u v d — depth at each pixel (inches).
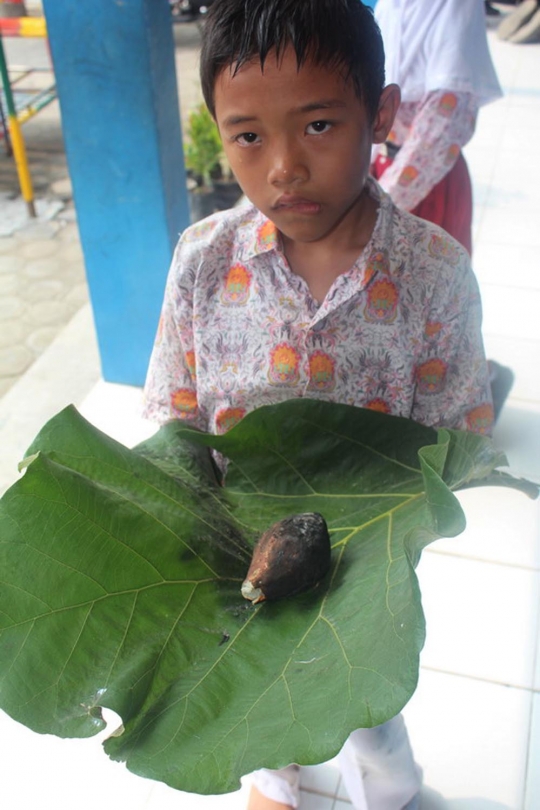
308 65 23.0
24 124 148.8
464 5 51.6
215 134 106.0
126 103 62.9
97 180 67.3
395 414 31.9
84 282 102.6
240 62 23.3
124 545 22.0
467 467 23.6
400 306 30.0
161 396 35.1
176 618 21.9
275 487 27.7
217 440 27.3
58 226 115.0
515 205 115.3
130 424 74.9
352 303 29.7
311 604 22.8
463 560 59.1
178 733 19.3
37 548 20.7
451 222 61.0
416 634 18.2
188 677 20.7
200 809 45.5
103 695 19.4
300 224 25.9
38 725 18.9
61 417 24.3
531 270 98.6
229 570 23.7
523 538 60.9
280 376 31.2
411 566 19.0
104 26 59.6
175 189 69.1
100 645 20.5
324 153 24.3
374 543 24.4
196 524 24.0
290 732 18.4
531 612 55.2
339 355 30.6
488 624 54.3
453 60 51.8
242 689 20.5
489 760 46.8
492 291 94.1
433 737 47.9
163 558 22.6
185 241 32.3
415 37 53.6
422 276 29.9
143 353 76.9
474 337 31.6
